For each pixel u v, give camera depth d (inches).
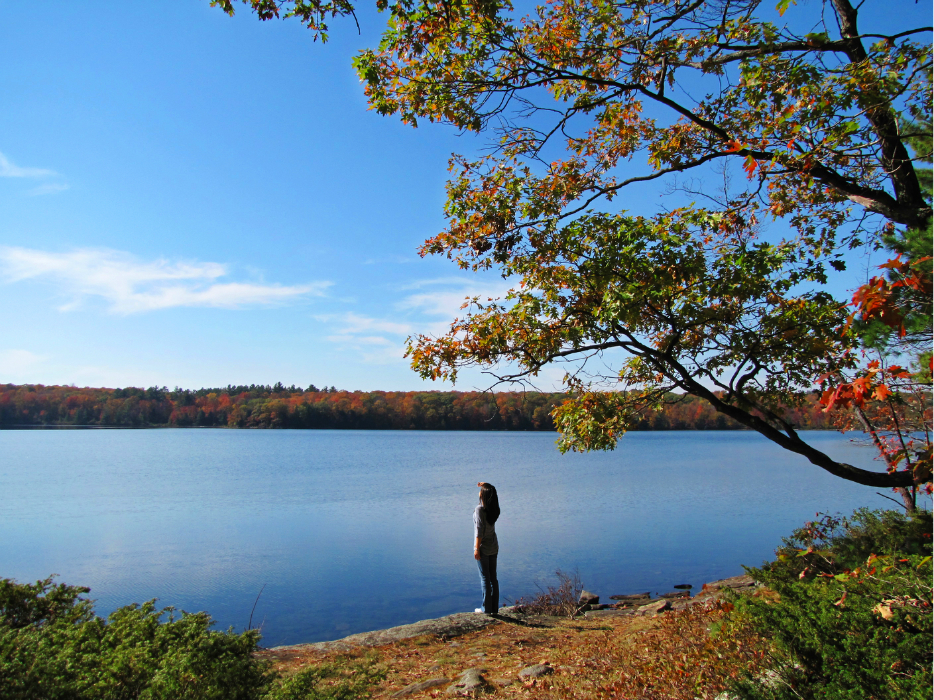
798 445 236.4
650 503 1462.8
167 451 3890.3
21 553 891.4
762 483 1968.5
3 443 4562.0
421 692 249.0
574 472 2464.3
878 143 221.1
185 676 133.1
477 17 244.1
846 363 244.2
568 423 302.4
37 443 4606.3
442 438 6604.3
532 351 269.0
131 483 2034.9
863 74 206.5
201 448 4279.0
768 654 159.8
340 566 786.8
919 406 204.4
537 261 270.8
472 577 722.2
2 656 120.3
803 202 290.7
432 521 1201.4
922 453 199.5
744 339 263.4
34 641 131.6
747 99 253.9
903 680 127.4
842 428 327.3
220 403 7066.9
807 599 158.1
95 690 122.3
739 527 1086.4
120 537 1028.5
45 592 198.4
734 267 258.1
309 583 696.4
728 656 192.1
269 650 318.0
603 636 316.5
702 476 2249.0
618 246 259.1
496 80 258.2
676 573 732.7
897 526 276.2
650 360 263.4
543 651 304.5
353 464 2935.5
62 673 121.2
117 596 640.4
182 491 1786.4
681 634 257.8
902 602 144.6
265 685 153.3
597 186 289.0
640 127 297.9
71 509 1406.3
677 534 1016.9
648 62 260.1
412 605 605.0
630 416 299.6
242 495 1691.7
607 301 246.2
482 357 270.5
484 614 386.0
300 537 1019.3
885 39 212.1
